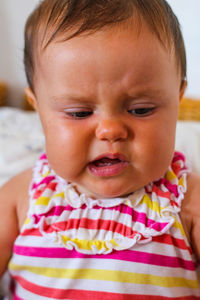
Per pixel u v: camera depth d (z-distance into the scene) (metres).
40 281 0.50
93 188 0.44
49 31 0.41
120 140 0.40
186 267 0.49
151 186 0.51
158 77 0.39
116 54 0.37
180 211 0.51
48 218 0.50
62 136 0.42
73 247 0.48
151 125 0.41
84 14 0.40
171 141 0.44
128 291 0.46
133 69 0.37
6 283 0.69
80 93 0.39
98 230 0.48
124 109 0.40
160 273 0.47
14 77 1.68
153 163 0.42
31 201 0.53
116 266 0.47
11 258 0.58
